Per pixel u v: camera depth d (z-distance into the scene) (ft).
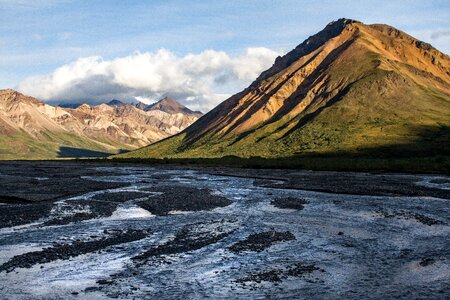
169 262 78.48
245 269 74.43
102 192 180.96
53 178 247.91
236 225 111.55
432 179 227.81
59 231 103.91
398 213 125.49
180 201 152.35
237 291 63.93
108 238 96.58
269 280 68.54
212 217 123.34
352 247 88.53
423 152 533.55
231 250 86.53
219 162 421.59
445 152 524.52
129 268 75.00
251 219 119.96
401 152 543.39
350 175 261.85
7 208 136.26
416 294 61.31
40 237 97.40
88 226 110.22
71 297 61.72
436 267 72.49
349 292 62.90
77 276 70.64
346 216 123.13
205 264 77.36
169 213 130.11
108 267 75.51
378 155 545.44
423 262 75.31
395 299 59.72
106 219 120.26
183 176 274.98
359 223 112.98
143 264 77.25
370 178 238.68
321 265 76.38
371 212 128.36
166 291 64.03
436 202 146.61
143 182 229.86
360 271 72.54
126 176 274.16
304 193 176.76
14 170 325.42
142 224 113.09
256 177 260.42
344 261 78.59
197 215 126.72
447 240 92.53
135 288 65.16
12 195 160.15
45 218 120.67
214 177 266.77
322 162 348.18
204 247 89.10
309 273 71.82
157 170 340.18
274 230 105.19
